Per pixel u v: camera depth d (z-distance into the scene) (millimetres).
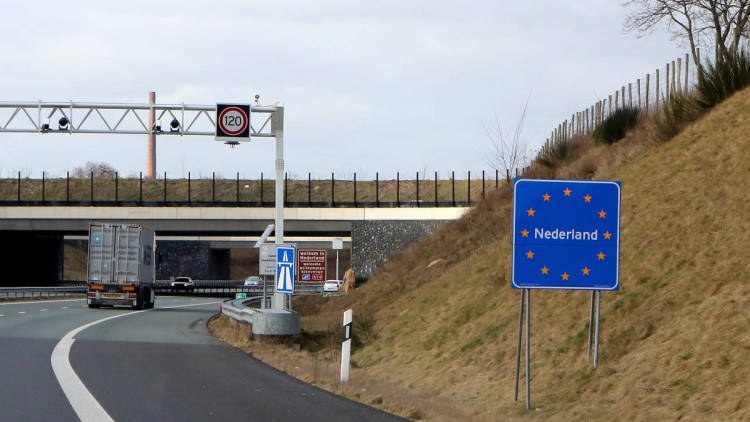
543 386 15461
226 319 35750
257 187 104062
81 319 35906
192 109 34906
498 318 20484
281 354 22578
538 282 14375
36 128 35531
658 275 16938
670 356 13727
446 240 36500
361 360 23469
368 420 11992
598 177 26312
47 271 93438
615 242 14461
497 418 13633
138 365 18344
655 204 20141
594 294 15648
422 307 25875
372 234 72688
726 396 11672
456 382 18000
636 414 12422
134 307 49656
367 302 35094
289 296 30516
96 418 11203
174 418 11469
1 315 37625
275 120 32594
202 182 105938
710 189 18953
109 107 35250
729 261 15773
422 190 97125
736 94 24266
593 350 15680
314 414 12359
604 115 39344
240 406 12828
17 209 76438
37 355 19766
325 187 103062
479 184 93938
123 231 48156
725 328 13500
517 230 14414
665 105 27625
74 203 78625
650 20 43344
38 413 11523
